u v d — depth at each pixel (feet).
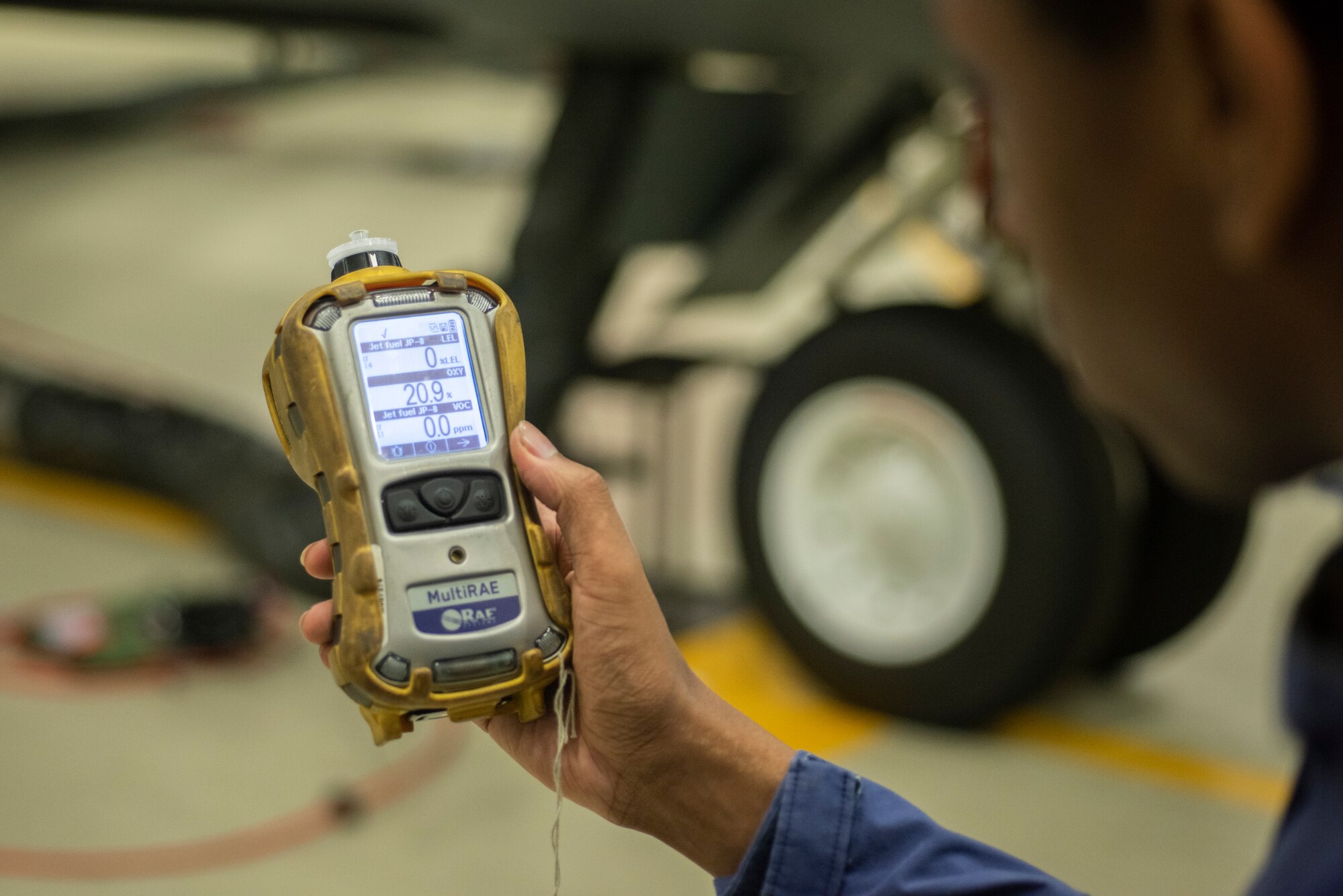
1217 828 7.11
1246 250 1.08
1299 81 1.00
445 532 2.40
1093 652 8.21
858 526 8.14
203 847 6.38
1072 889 2.06
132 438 11.54
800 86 8.82
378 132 34.58
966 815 7.11
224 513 10.39
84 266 19.66
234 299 18.47
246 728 7.72
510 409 2.52
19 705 7.77
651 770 2.38
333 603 2.43
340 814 6.75
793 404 8.29
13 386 12.55
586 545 2.36
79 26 11.32
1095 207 1.22
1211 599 8.61
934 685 7.90
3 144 28.89
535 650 2.39
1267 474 1.34
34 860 6.13
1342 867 1.25
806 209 9.34
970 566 7.70
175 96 31.71
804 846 2.15
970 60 1.35
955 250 9.10
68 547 10.50
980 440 7.47
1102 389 1.41
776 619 8.53
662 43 7.58
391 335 2.50
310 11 8.20
